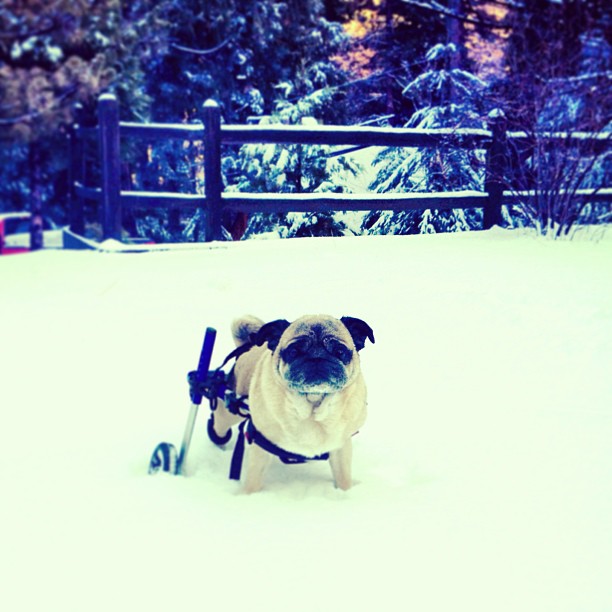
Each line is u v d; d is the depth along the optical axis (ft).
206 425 6.33
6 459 5.49
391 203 10.70
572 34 23.62
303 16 17.98
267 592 3.51
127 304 9.16
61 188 33.73
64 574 3.75
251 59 18.37
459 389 6.62
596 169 14.92
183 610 3.39
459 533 4.10
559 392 6.45
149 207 15.42
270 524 4.28
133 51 24.52
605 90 15.51
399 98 15.65
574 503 4.46
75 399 6.81
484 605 3.37
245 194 11.16
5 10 26.86
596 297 8.70
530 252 11.00
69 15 26.61
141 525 4.29
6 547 4.06
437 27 19.33
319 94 14.75
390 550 3.90
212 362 7.50
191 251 11.33
